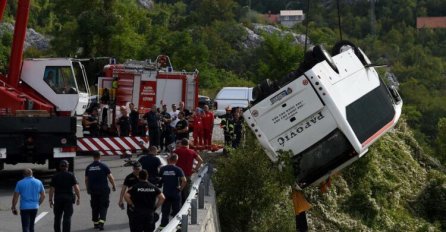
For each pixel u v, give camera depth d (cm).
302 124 2552
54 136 2989
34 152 2973
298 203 2681
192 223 2183
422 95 13850
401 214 4294
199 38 14450
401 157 4947
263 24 18938
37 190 2061
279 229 2841
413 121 11506
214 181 2861
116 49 8819
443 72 17088
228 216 2812
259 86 2591
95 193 2311
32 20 12988
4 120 2961
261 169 2825
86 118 3928
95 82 5806
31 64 3253
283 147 2562
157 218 2148
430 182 4647
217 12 17100
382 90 2820
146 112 4306
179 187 2277
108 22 8769
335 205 3662
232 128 3678
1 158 2953
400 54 18575
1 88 3094
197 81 4878
